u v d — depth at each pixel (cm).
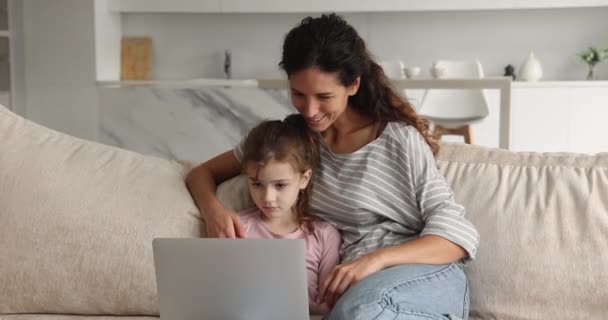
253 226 159
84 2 493
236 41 537
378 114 159
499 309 148
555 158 161
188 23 539
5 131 164
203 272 130
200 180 165
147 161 169
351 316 127
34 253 153
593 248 146
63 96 499
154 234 154
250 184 155
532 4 478
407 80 350
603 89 476
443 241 145
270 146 150
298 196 161
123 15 539
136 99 477
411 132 156
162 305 135
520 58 514
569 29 507
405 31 522
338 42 147
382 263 140
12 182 157
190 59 542
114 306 152
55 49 498
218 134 458
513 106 488
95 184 159
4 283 153
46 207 155
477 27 516
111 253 152
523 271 148
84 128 496
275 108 444
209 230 153
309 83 147
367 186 156
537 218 152
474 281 151
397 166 155
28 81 503
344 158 158
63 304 153
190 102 463
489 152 166
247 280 129
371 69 159
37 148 162
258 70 538
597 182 154
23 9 500
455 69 484
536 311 147
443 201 151
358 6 491
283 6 496
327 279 139
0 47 491
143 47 537
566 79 511
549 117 484
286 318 130
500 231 152
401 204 156
